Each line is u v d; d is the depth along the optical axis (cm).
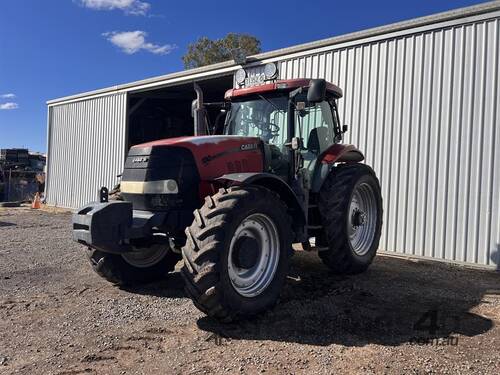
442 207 692
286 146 492
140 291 495
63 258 677
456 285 529
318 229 520
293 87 497
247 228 398
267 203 401
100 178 1462
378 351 335
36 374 298
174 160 434
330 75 843
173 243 436
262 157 475
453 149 682
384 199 758
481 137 655
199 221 374
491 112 646
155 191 434
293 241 454
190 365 311
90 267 615
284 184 437
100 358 323
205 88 1368
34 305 445
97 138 1486
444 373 301
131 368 307
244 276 396
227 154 449
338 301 448
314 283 514
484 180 651
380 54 771
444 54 695
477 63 661
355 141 800
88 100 1531
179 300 461
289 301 444
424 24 714
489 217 645
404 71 740
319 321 395
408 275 578
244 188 393
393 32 752
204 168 432
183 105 1736
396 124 748
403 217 735
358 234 584
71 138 1603
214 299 359
